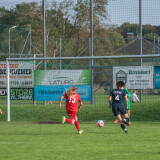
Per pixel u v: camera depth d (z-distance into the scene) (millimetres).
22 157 20109
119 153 20969
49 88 43531
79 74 42938
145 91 59062
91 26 54812
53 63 75062
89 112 47094
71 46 101438
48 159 19484
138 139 26547
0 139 27234
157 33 73375
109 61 79938
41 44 111062
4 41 73875
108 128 34406
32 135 29531
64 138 27531
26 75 47844
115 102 30422
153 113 46406
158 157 19750
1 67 56625
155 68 41438
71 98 30547
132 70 42094
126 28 69938
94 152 21375
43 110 48844
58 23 115312
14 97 44344
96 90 59188
